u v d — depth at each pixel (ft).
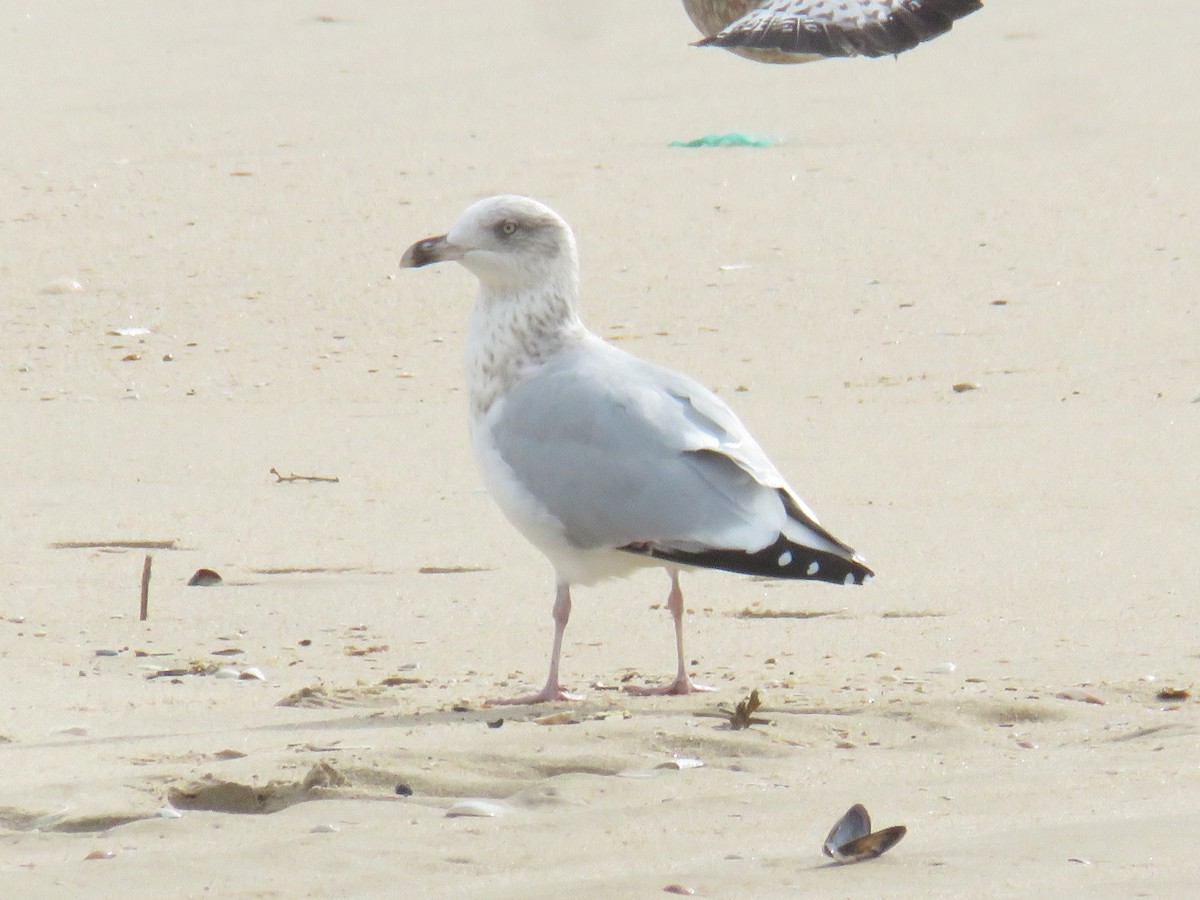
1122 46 118.52
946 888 20.11
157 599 38.83
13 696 31.53
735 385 60.54
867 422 55.31
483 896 20.38
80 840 23.11
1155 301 68.28
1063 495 46.96
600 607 38.14
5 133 100.22
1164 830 22.04
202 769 26.30
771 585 39.40
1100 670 32.19
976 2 20.06
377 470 50.83
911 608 37.50
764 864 21.25
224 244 78.69
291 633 36.45
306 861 21.80
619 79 113.91
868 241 77.46
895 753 26.91
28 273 74.64
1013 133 96.22
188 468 51.26
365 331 68.28
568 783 25.11
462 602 38.60
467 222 33.19
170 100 109.50
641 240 78.28
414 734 28.48
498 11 137.69
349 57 122.72
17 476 50.55
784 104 105.29
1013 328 65.77
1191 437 52.37
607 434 31.37
